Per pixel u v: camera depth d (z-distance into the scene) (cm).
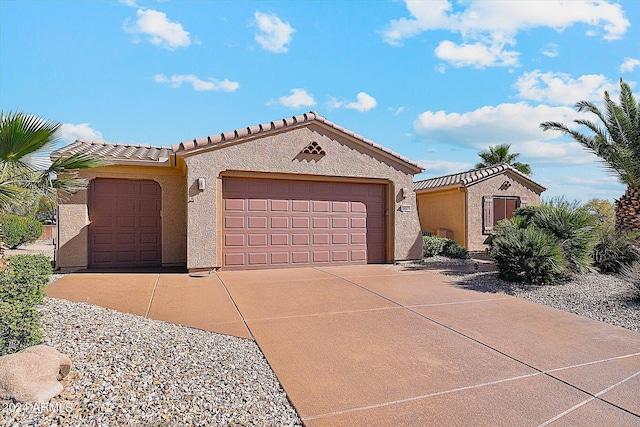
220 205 1232
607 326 710
